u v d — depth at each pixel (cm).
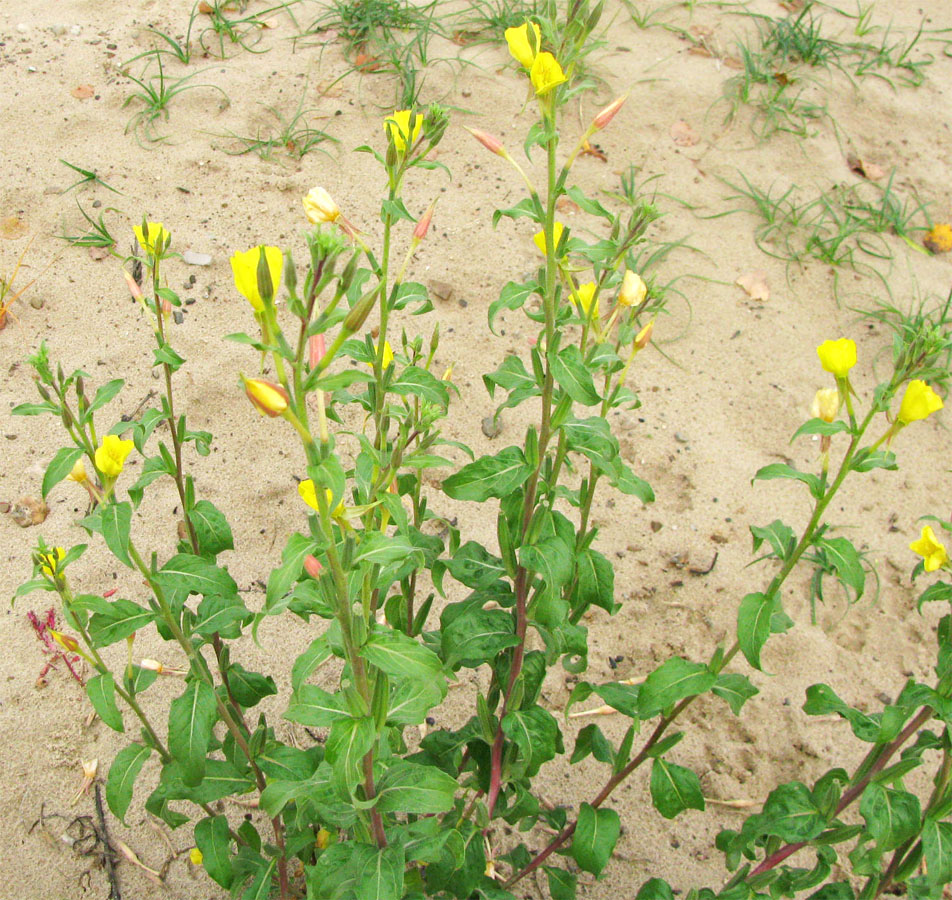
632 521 386
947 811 213
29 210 446
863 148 558
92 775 296
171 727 204
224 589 207
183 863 285
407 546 162
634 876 297
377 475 195
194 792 232
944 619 216
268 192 468
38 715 305
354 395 235
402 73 524
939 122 582
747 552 379
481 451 394
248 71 535
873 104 588
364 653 166
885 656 354
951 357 448
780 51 607
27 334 402
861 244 506
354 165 489
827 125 571
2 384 385
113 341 403
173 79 522
